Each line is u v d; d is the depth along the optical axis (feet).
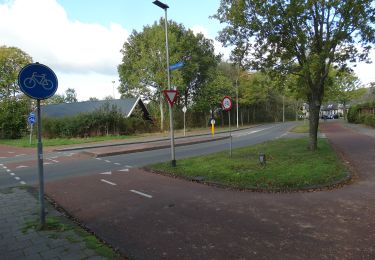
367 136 66.44
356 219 17.34
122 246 14.87
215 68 168.66
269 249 13.96
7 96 129.39
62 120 102.89
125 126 112.47
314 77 43.27
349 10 37.17
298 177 26.48
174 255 13.71
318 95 43.34
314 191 23.73
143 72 126.72
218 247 14.37
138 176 32.91
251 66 45.29
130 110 123.95
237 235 15.70
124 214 19.85
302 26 40.34
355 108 127.24
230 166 33.27
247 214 18.92
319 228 16.22
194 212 19.71
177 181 29.55
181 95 166.09
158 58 124.77
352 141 57.62
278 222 17.34
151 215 19.43
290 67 42.57
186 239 15.43
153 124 128.26
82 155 56.44
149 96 132.77
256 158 38.32
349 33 38.75
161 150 60.08
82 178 33.09
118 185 28.71
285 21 38.86
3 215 19.85
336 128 103.45
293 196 22.52
